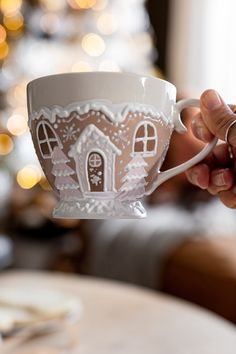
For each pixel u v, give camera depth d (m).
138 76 0.40
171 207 2.41
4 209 2.93
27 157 2.95
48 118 0.41
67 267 2.64
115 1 3.27
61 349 0.66
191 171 0.53
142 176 0.43
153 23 3.58
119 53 3.18
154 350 0.66
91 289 0.94
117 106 0.40
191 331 0.73
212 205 2.39
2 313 0.70
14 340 0.66
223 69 3.34
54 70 2.94
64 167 0.42
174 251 1.78
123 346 0.67
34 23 2.95
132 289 0.95
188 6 3.44
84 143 0.40
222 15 3.34
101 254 2.13
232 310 1.51
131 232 2.04
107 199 0.42
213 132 0.46
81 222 2.44
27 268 2.53
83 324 0.76
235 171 0.52
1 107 2.89
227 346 0.68
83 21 3.01
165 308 0.83
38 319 0.69
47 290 0.83
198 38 3.41
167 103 0.42
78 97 0.40
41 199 2.86
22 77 2.87
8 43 2.89
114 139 0.40
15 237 2.78
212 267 1.60
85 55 3.02
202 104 0.46
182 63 3.46
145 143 0.41
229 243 1.83
